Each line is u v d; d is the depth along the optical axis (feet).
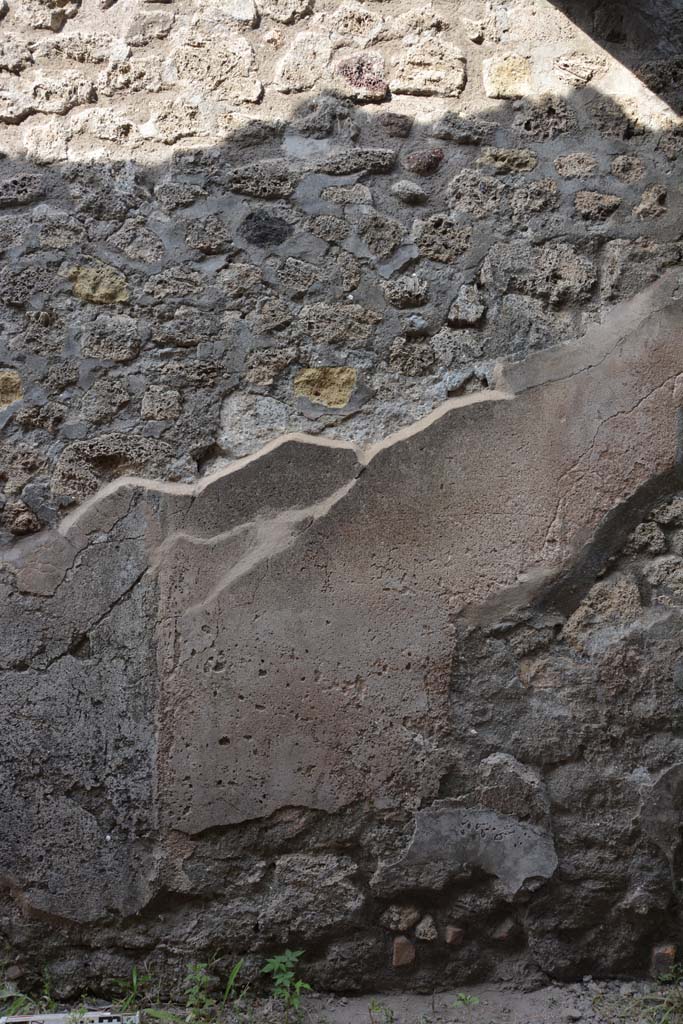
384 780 7.43
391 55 8.16
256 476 7.72
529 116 8.16
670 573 7.80
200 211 7.96
